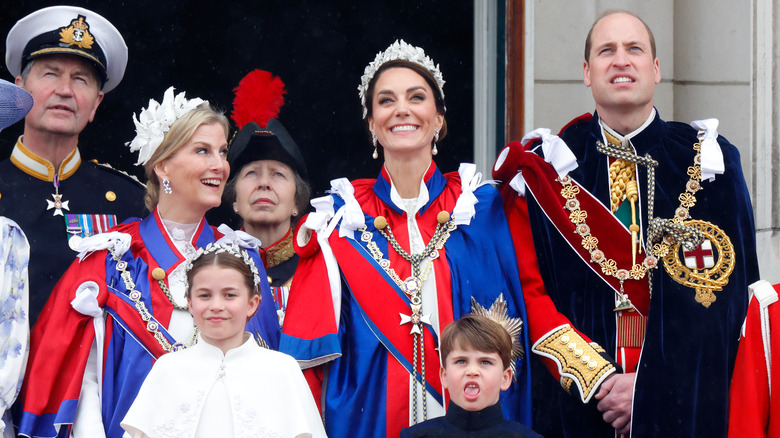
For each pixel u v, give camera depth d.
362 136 21.95
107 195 14.76
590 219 12.83
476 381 11.02
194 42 21.70
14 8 20.81
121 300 12.10
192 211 12.77
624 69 12.81
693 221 12.67
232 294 11.20
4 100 12.05
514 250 12.81
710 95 16.81
